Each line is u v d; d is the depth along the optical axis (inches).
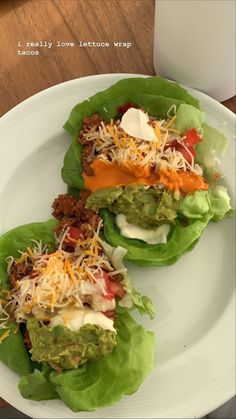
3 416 13.3
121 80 12.4
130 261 12.0
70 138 12.7
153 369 11.5
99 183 12.0
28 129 12.5
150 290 12.0
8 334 11.2
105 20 13.8
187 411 11.1
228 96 13.3
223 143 12.3
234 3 10.5
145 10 13.9
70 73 13.4
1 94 13.2
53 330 11.0
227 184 12.4
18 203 12.4
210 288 12.1
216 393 11.3
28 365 11.2
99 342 11.0
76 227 11.9
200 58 12.0
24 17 13.8
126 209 11.9
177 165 12.0
